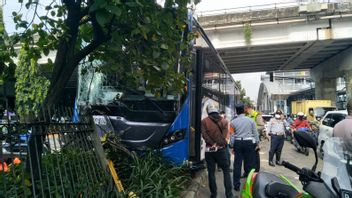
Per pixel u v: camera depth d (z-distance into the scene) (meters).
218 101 12.77
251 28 28.50
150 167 6.82
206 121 7.43
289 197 3.41
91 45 4.88
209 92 10.81
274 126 12.38
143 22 4.57
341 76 37.16
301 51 32.22
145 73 4.93
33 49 5.27
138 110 8.26
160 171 6.79
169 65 4.88
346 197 2.81
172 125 8.11
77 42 5.56
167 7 4.86
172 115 8.18
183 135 8.19
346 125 4.22
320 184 3.11
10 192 3.76
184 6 4.94
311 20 27.45
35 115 4.12
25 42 5.07
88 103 8.45
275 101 84.88
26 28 4.93
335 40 28.06
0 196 3.71
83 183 4.33
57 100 4.79
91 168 4.72
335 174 3.11
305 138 3.31
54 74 4.88
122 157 6.93
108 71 5.12
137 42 4.79
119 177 6.29
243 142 8.53
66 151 4.32
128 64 4.91
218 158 7.35
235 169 8.62
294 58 36.00
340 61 33.16
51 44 5.20
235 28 28.72
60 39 4.93
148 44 4.83
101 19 3.86
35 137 3.87
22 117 3.82
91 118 5.13
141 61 4.77
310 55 34.41
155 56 4.74
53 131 4.11
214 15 28.72
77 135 4.60
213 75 11.77
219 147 7.31
